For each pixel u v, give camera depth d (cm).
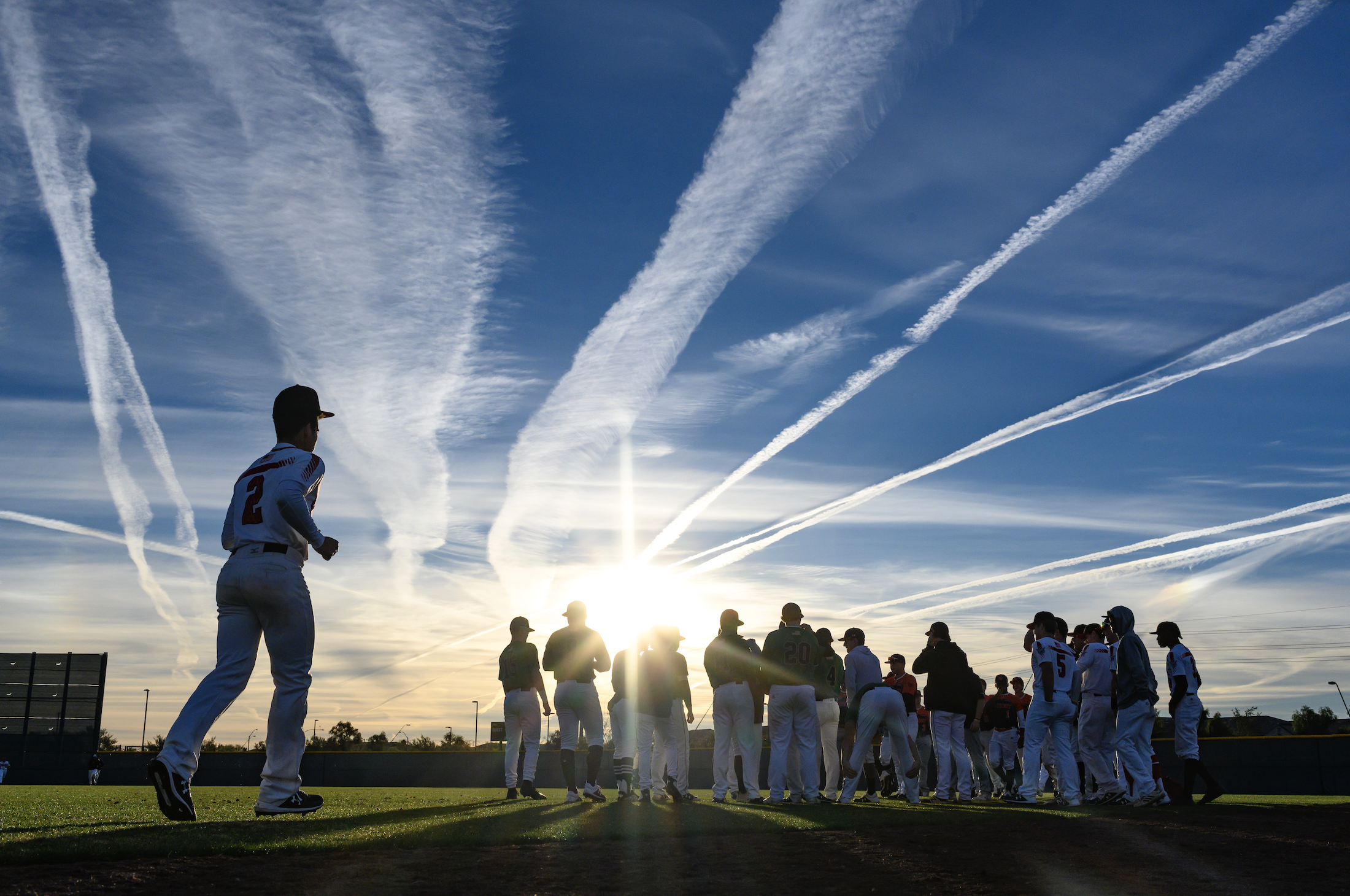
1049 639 1012
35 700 3525
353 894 368
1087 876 449
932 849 534
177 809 577
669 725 1019
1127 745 973
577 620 973
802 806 905
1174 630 1066
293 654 634
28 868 401
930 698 1130
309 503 645
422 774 2634
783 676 986
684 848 521
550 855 482
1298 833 641
